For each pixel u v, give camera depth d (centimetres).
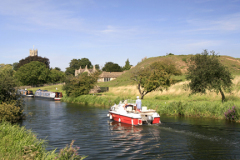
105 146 1315
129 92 5094
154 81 3653
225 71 2703
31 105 4262
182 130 1691
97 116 2664
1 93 2492
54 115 2781
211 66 2688
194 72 2798
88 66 18725
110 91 5694
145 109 2173
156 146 1285
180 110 2614
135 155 1135
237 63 6931
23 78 10694
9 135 1191
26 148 855
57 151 1218
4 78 2523
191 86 2888
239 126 1831
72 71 17838
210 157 1088
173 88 4422
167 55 9881
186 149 1218
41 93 6638
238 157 1084
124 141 1423
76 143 1399
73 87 5234
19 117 2409
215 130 1678
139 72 3956
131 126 1938
